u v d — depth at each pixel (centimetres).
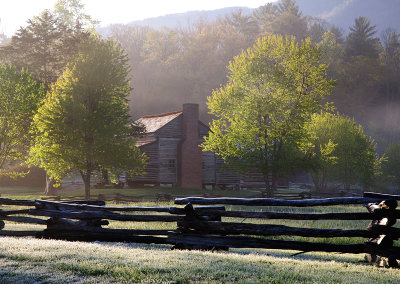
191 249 891
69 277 618
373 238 808
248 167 3519
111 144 2695
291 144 3438
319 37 11719
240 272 651
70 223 1038
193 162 4438
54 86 2817
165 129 4472
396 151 5628
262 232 850
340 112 9894
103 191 3872
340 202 818
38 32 4875
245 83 3547
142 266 671
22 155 3416
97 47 2783
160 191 3938
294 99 3472
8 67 3278
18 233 1093
